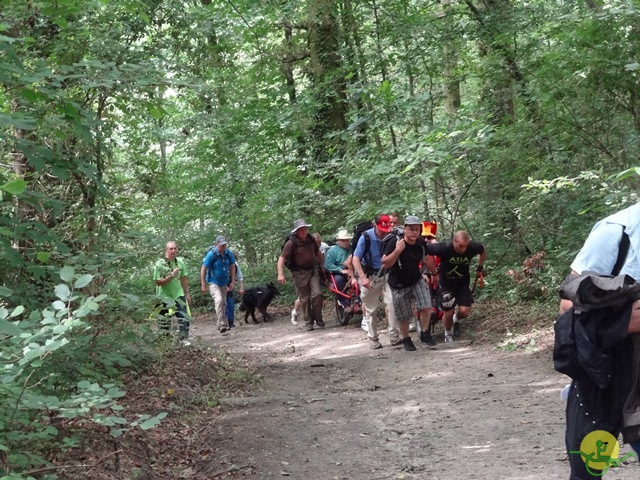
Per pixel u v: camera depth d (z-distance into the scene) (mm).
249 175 21672
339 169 16656
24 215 6906
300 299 15875
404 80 18609
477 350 11047
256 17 19234
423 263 11781
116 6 8422
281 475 5680
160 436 6711
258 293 18562
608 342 3328
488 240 15000
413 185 14906
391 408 7648
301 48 20562
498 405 7359
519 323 11961
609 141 11602
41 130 6246
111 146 8656
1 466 4234
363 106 18719
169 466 6055
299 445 6461
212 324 19703
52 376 5250
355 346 13000
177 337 10258
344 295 15578
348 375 10391
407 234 11461
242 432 6918
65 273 4324
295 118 19281
